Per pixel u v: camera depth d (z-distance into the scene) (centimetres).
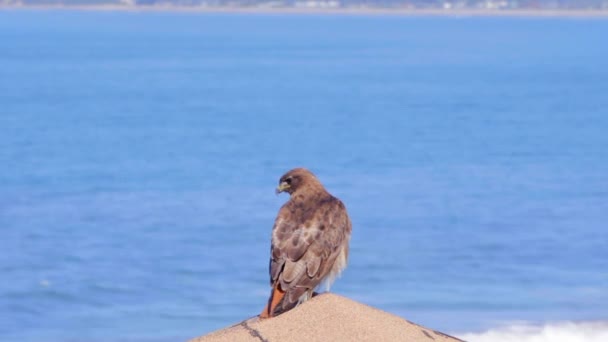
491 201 4503
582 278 2998
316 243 1017
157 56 18362
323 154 6138
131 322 2597
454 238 3653
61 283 2989
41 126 7438
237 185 4925
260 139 6869
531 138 7062
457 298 2756
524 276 3030
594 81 13112
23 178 5069
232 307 2744
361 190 4812
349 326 925
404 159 5928
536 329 2438
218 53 19800
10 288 2925
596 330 2428
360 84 12369
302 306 960
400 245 3522
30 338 2495
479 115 8762
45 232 3750
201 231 3784
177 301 2800
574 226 3912
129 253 3419
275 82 12588
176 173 5291
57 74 13362
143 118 8194
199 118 8281
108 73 13712
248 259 3328
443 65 16662
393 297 2784
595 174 5375
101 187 4828
